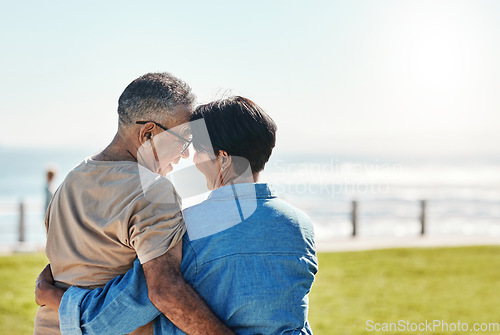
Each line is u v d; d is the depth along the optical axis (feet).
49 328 6.22
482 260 36.40
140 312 5.64
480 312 22.91
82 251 6.04
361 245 44.75
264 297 5.67
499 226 75.20
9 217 74.08
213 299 5.69
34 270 29.89
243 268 5.70
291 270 5.87
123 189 5.89
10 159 372.38
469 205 97.04
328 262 34.99
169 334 5.74
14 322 20.29
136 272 5.69
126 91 6.21
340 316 21.85
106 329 5.64
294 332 5.86
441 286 28.25
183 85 6.35
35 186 207.62
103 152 6.32
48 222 6.48
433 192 119.44
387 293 26.35
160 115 6.09
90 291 5.88
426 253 39.14
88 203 6.01
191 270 5.72
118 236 5.79
